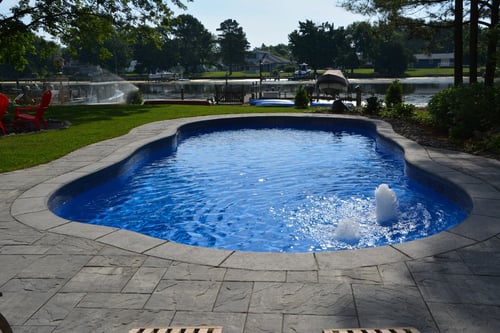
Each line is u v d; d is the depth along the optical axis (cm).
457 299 371
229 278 418
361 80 7888
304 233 691
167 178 1022
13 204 662
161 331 290
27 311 364
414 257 457
